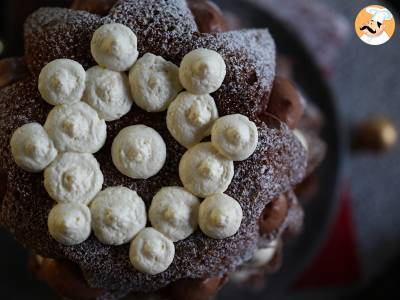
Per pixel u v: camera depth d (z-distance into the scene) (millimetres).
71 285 278
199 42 264
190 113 255
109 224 251
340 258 524
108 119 259
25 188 258
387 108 518
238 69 263
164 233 256
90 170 254
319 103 433
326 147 431
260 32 290
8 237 437
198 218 258
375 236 527
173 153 262
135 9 269
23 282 438
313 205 436
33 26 277
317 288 529
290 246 439
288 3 487
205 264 265
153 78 255
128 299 299
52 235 255
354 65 514
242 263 295
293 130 288
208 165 252
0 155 262
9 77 278
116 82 257
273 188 268
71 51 263
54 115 254
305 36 488
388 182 524
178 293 277
